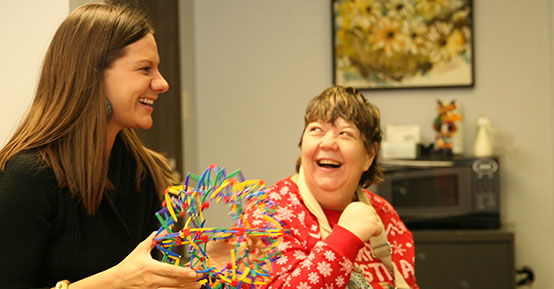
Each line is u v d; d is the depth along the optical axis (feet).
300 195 3.98
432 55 10.97
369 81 11.16
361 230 3.57
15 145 3.55
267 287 3.48
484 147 10.27
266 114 11.53
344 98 3.92
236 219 3.38
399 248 4.25
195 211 3.18
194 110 11.46
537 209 10.84
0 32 5.61
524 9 10.78
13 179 3.37
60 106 3.55
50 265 3.64
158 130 8.70
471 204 9.60
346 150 3.82
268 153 11.54
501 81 10.88
